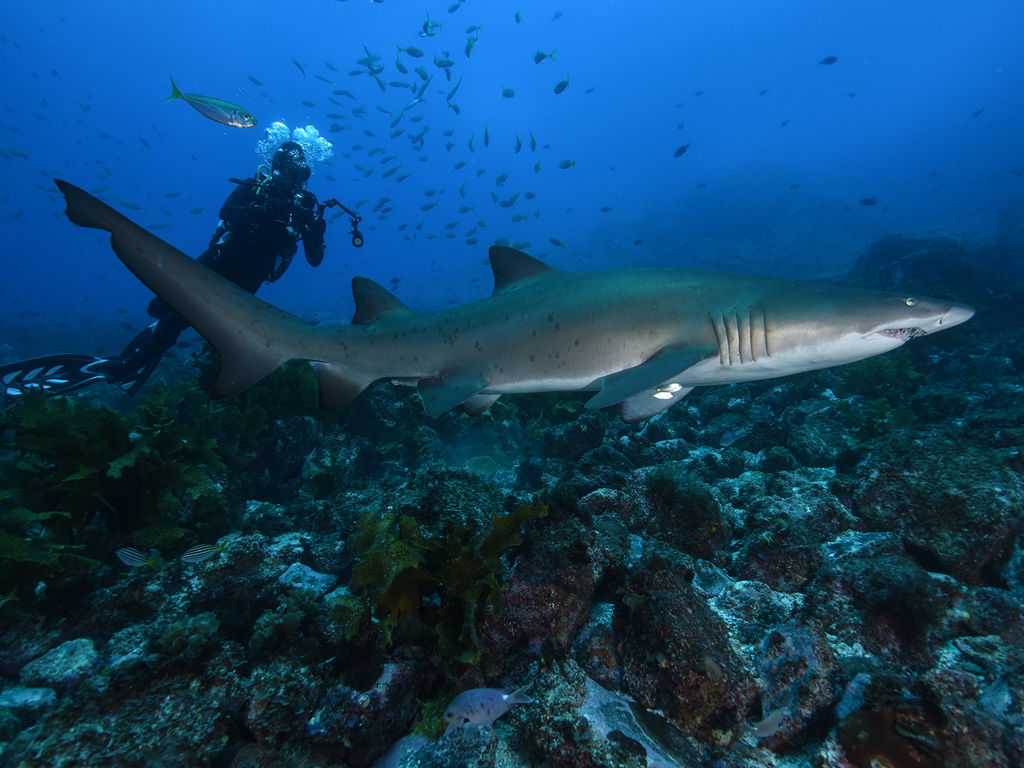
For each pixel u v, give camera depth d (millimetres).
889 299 1406
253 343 1633
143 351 3160
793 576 1330
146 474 1613
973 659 1095
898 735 901
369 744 990
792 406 2807
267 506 1899
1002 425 1914
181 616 1307
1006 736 916
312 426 2527
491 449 2699
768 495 1609
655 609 1061
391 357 1731
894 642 1129
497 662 1088
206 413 2213
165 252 1502
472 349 1680
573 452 2289
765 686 1048
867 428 2178
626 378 1396
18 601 1261
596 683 1062
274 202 3176
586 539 1189
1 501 1513
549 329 1604
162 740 947
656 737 967
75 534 1559
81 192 1380
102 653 1205
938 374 3670
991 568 1330
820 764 923
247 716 1013
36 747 906
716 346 1490
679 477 1568
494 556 1098
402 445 2617
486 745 949
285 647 1116
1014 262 8328
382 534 1233
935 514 1396
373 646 1089
